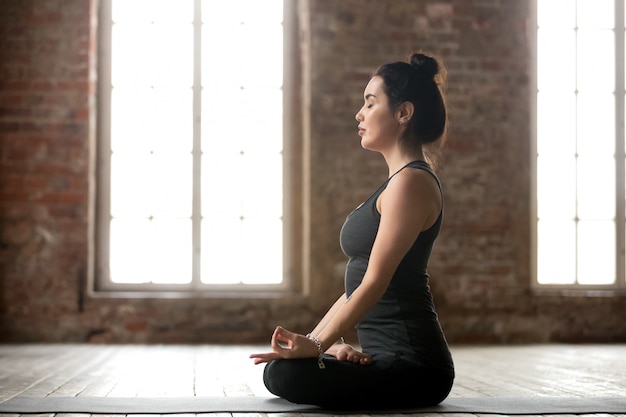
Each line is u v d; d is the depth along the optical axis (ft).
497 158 31.27
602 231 32.37
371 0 31.12
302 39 31.65
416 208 11.11
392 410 11.59
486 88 31.32
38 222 30.01
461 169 31.09
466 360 23.16
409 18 31.19
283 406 12.07
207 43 31.78
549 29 32.63
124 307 29.99
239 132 31.65
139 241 31.14
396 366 11.41
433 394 11.64
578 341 31.14
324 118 30.83
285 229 31.55
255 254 31.50
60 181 30.14
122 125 31.37
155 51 31.60
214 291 31.22
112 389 15.43
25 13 30.30
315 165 30.68
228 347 28.27
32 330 29.78
